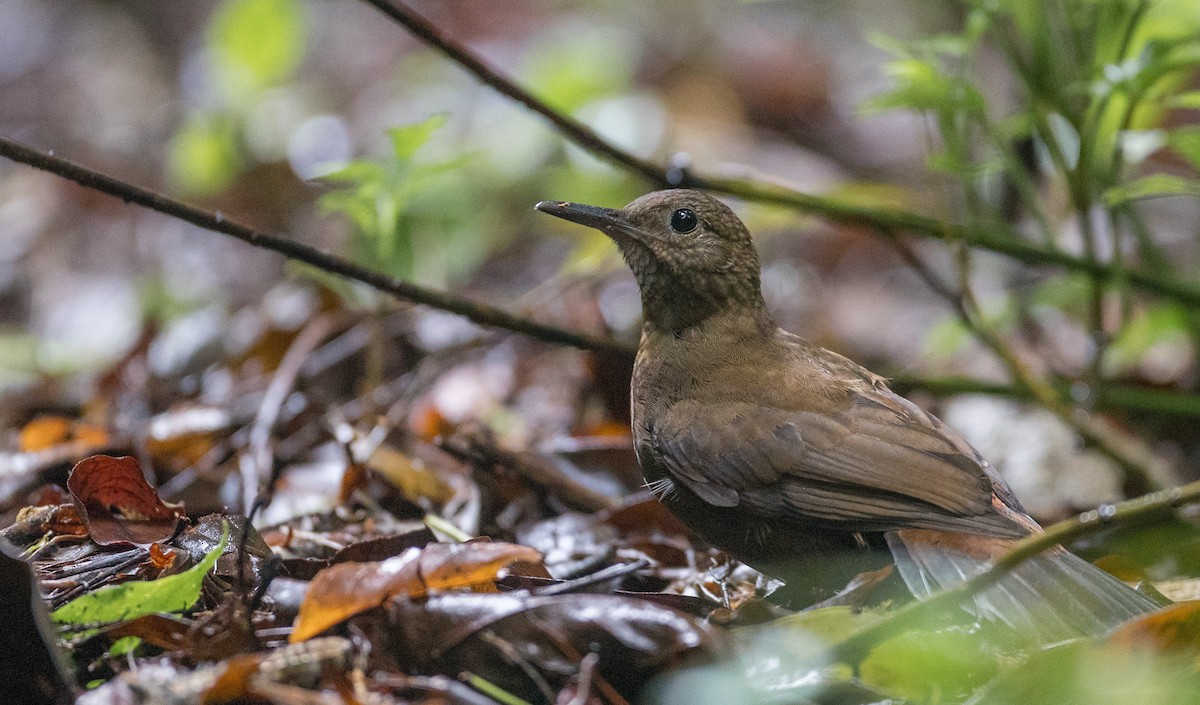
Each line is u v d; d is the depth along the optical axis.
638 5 26.19
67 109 24.53
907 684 6.71
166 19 27.27
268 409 11.30
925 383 11.75
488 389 13.18
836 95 23.56
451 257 16.12
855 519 8.09
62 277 18.75
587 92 19.78
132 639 6.50
